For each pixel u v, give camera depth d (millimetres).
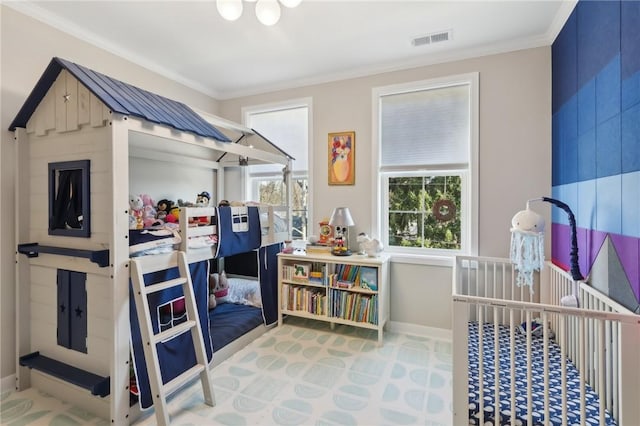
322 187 3482
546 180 2668
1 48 2111
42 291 2141
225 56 2986
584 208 1979
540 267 2100
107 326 1858
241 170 3928
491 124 2824
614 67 1611
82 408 1954
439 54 2938
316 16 2357
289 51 2896
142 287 1827
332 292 3053
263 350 2727
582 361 1313
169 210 2986
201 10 2279
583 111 1993
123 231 1812
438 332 3018
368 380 2262
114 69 2816
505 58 2775
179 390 2137
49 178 2055
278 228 3408
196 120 2436
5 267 2162
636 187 1422
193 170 3623
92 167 1876
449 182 3082
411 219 3223
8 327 2174
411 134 3145
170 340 2066
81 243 1937
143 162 3096
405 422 1832
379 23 2449
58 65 1891
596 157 1812
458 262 2738
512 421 1396
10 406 1970
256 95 3805
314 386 2188
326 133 3457
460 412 1478
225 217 2646
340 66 3211
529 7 2242
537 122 2689
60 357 2061
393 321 3186
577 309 1316
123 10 2277
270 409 1951
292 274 3219
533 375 1737
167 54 2943
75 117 1906
